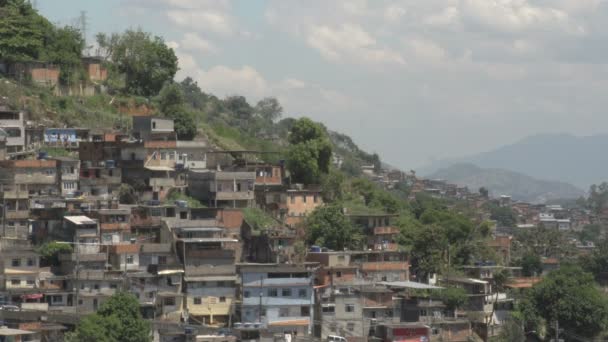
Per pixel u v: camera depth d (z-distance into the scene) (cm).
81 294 15438
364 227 19500
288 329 16162
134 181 19050
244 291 16200
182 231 16950
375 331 16538
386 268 18175
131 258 16312
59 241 16675
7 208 17012
